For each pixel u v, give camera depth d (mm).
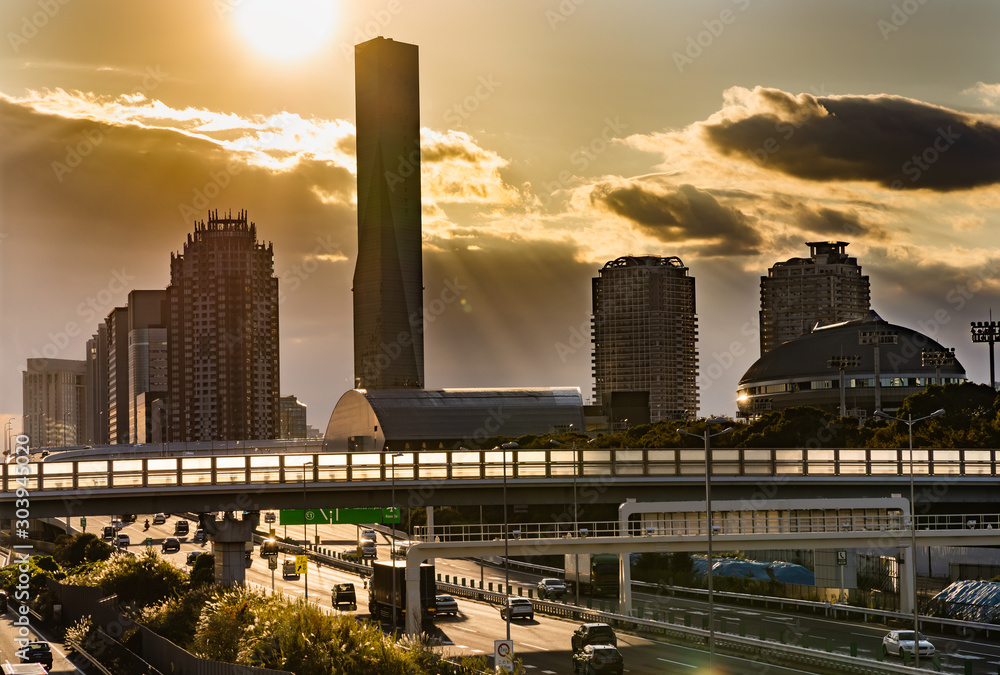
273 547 185000
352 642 63625
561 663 76312
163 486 97188
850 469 112312
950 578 110875
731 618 100188
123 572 108875
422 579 101688
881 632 89312
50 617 115562
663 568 132750
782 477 110250
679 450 110125
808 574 117062
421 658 63938
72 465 94375
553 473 107562
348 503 103938
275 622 63781
